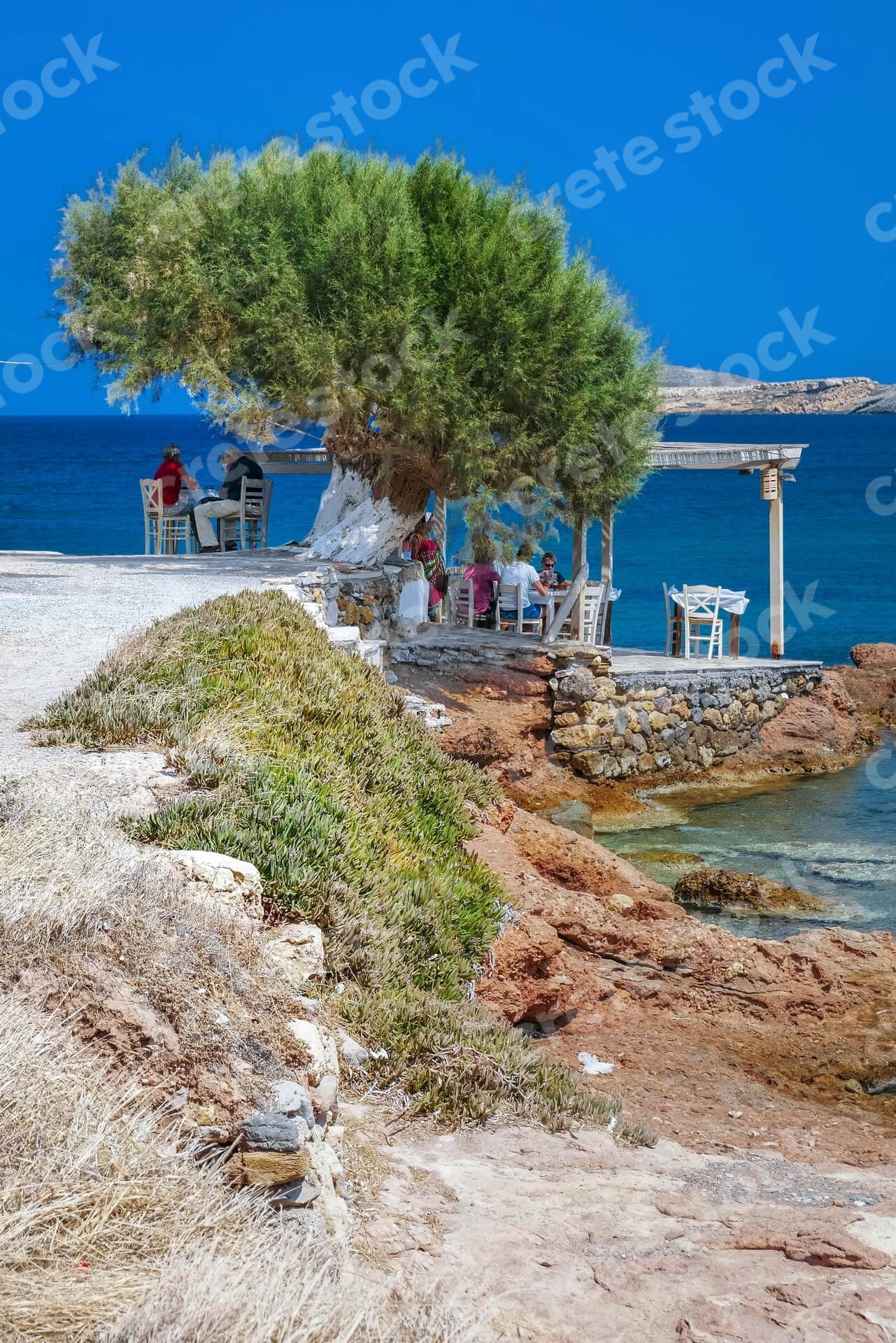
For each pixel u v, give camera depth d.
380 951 6.86
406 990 6.73
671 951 9.88
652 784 18.80
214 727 8.53
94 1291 3.22
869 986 9.73
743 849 15.07
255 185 18.33
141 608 13.07
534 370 17.48
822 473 94.38
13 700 8.95
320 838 7.34
